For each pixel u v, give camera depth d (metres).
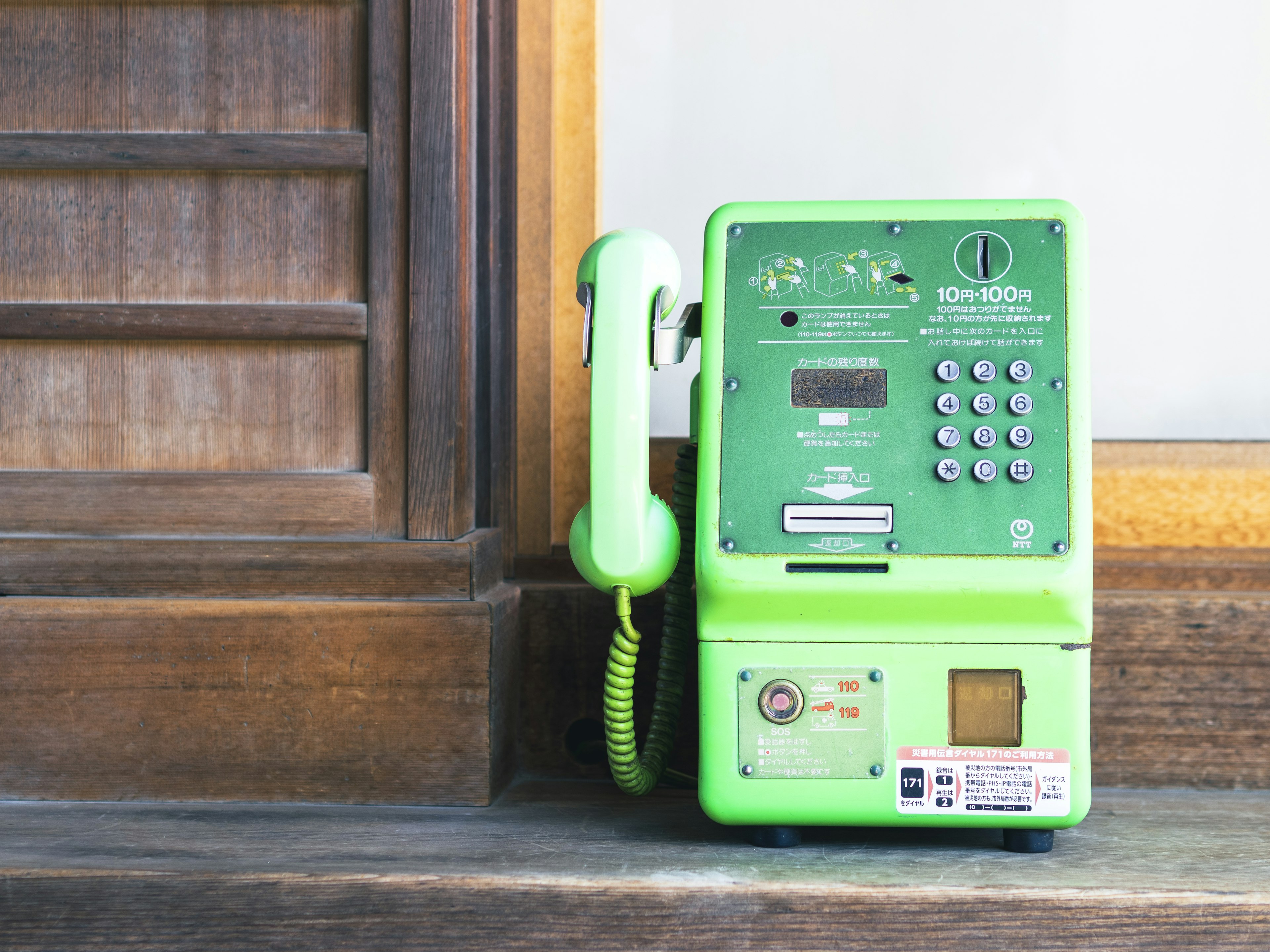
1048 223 1.12
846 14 1.59
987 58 1.58
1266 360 1.57
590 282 1.18
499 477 1.51
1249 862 1.09
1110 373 1.58
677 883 1.02
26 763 1.30
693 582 1.34
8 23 1.36
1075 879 1.03
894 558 1.08
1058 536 1.08
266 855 1.09
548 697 1.46
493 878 1.03
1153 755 1.40
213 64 1.35
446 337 1.32
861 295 1.12
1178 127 1.57
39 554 1.32
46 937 1.04
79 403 1.36
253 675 1.29
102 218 1.36
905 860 1.09
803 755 1.09
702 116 1.61
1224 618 1.39
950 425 1.10
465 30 1.38
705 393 1.12
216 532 1.34
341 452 1.34
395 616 1.28
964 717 1.09
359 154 1.32
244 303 1.34
